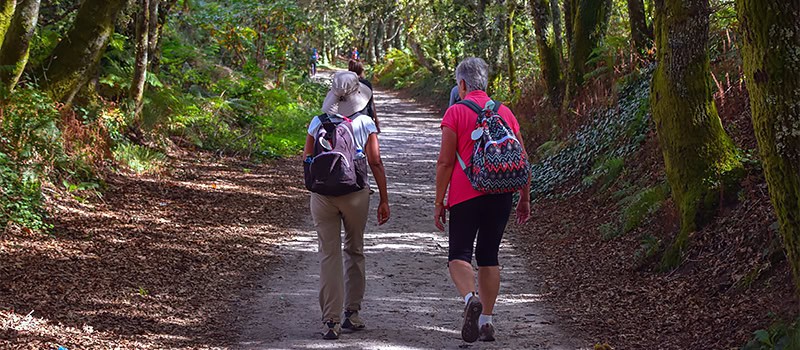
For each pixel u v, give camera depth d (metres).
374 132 5.78
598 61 14.51
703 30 7.64
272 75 28.25
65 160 9.86
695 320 5.86
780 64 4.74
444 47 34.44
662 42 7.93
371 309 6.61
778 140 4.85
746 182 7.29
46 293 6.20
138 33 12.89
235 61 24.81
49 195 9.16
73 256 7.37
